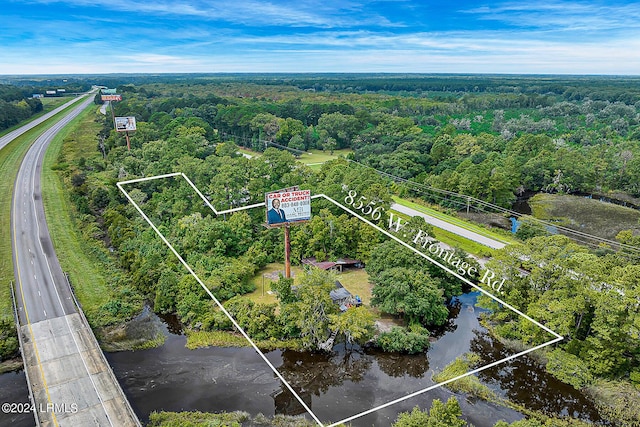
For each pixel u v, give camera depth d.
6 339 60.09
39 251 87.19
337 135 187.00
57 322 65.56
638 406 50.19
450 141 163.25
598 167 140.25
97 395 50.75
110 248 92.81
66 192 118.62
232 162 115.19
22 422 48.69
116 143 158.50
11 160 145.88
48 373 54.31
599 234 109.69
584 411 52.34
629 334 52.44
